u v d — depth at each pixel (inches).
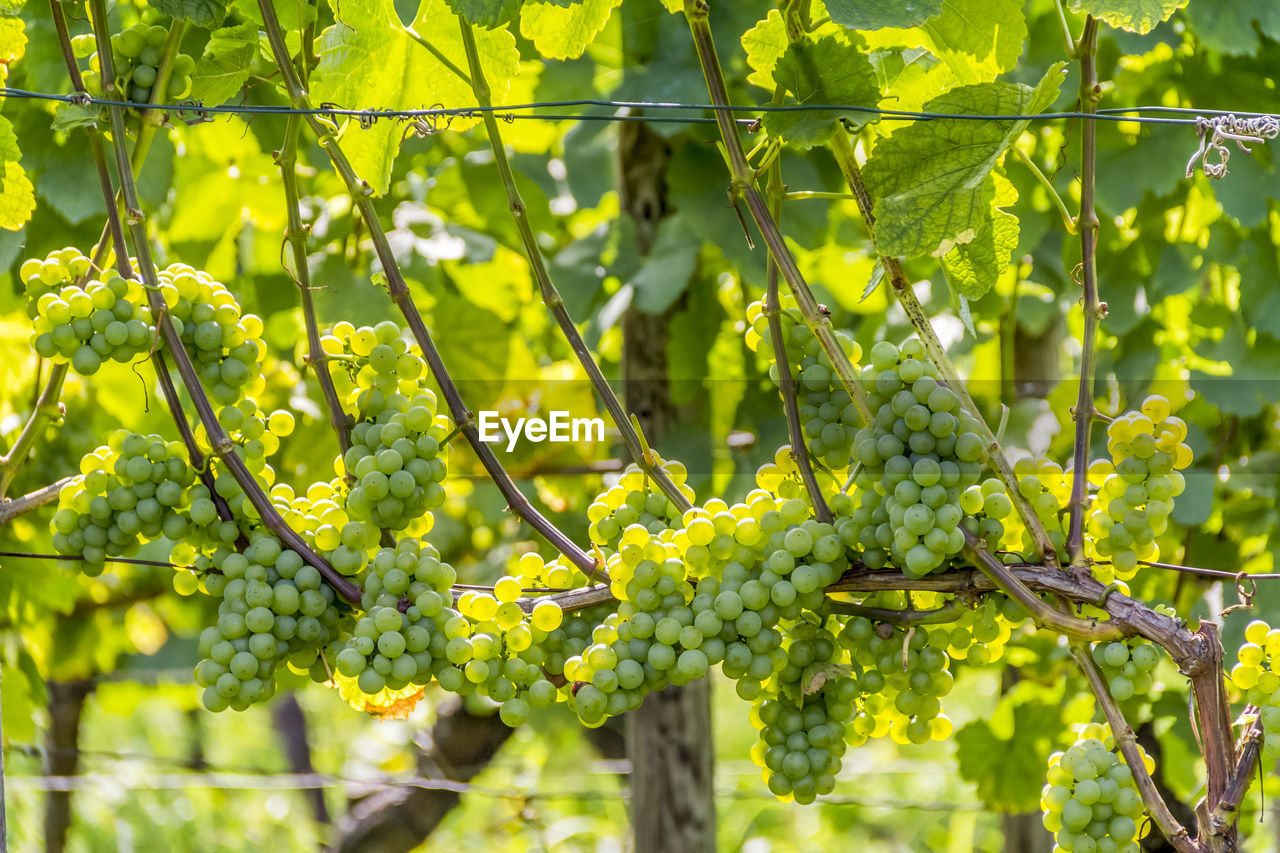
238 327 100.3
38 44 123.0
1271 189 121.7
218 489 99.2
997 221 100.3
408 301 100.7
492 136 101.0
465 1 99.3
